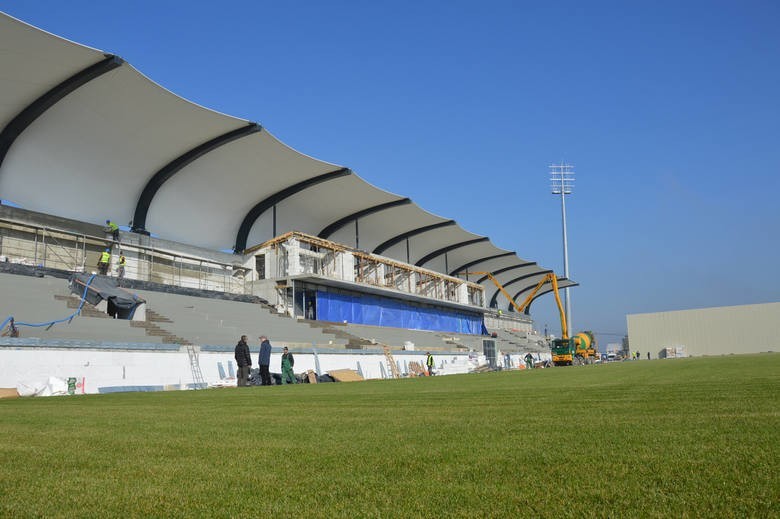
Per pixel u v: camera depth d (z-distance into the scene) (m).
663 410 7.06
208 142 34.56
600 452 4.21
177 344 23.45
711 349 83.25
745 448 4.17
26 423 7.19
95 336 23.03
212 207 42.03
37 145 30.81
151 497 3.28
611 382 14.93
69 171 33.16
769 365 23.08
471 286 68.94
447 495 3.15
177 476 3.80
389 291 50.50
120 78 27.80
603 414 6.84
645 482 3.28
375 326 49.44
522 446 4.60
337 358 32.53
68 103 29.12
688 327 85.19
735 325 82.00
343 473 3.78
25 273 27.52
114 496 3.31
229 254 43.91
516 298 97.69
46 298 24.09
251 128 33.41
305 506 3.03
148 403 11.06
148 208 38.28
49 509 3.07
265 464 4.15
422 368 41.56
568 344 56.22
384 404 9.55
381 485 3.42
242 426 6.54
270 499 3.18
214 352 24.95
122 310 28.75
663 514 2.70
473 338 61.44
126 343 21.16
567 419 6.41
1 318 21.11
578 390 11.80
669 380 14.70
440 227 58.53
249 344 28.33
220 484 3.56
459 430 5.73
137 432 6.10
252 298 40.91
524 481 3.41
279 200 43.72
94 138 32.12
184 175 38.16
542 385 14.55
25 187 32.12
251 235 46.41
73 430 6.36
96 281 29.12
